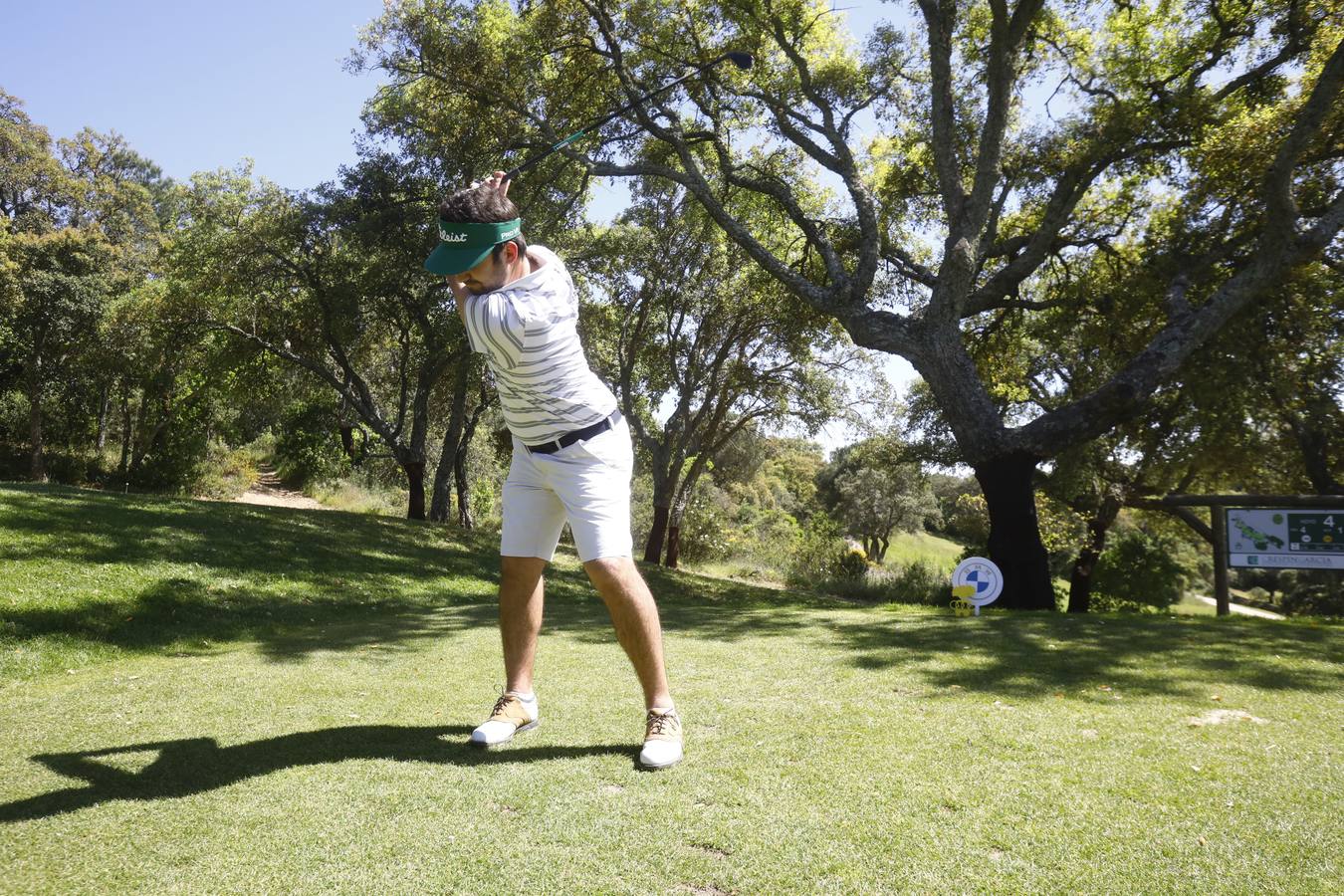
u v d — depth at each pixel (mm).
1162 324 13766
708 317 22062
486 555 16109
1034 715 2912
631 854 1758
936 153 12070
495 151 16375
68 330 27984
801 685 3502
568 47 14789
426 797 2096
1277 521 8680
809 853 1749
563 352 2516
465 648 4910
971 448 11500
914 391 21984
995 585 7711
